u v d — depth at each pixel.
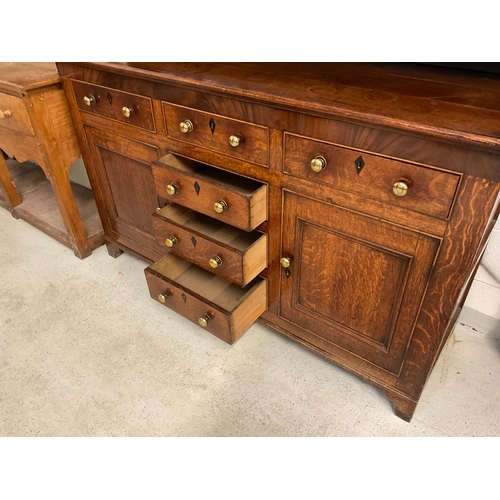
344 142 0.89
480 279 1.40
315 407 1.27
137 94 1.23
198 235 1.19
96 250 1.94
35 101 1.46
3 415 1.27
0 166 2.00
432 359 1.06
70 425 1.24
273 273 1.28
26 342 1.49
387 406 1.27
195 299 1.26
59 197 1.69
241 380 1.36
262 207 1.11
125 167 1.49
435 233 0.88
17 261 1.87
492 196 0.77
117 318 1.59
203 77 1.07
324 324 1.26
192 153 1.21
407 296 1.01
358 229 1.00
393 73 1.08
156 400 1.30
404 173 0.85
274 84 1.01
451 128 0.75
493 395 1.29
